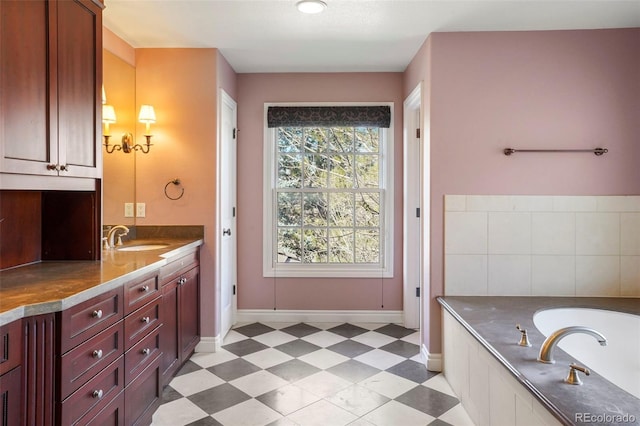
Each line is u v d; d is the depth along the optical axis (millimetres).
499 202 2885
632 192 2863
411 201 3730
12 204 1993
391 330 3699
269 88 3850
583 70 2863
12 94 1581
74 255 2201
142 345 2031
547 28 2834
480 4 2484
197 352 3189
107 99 2834
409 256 3746
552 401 1432
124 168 3078
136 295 1978
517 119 2879
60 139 1861
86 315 1560
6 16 1553
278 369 2867
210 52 3209
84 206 2199
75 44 1976
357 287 3908
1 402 1252
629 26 2816
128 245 2812
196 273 3143
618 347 2521
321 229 3953
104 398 1677
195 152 3221
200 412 2293
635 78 2852
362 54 3355
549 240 2887
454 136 2891
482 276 2900
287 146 3934
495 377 1942
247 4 2475
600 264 2875
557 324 2582
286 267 3938
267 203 3896
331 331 3666
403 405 2387
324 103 3830
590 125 2865
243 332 3637
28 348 1345
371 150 3930
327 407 2354
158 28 2840
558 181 2875
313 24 2777
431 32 2885
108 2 2455
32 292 1499
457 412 2318
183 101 3217
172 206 3223
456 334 2531
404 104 3732
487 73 2877
